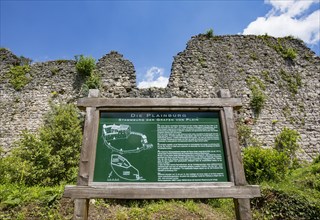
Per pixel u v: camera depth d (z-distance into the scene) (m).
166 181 3.22
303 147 10.59
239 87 11.77
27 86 11.33
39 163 7.45
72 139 8.32
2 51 12.15
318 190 5.89
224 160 3.38
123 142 3.45
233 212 5.40
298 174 7.67
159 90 11.25
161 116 3.63
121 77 11.59
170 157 3.37
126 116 3.62
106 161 3.32
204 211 5.34
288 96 11.79
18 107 10.85
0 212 4.73
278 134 10.81
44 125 10.34
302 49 13.30
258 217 5.00
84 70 11.53
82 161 3.27
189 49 12.52
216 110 3.69
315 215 4.75
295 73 12.48
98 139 3.46
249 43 13.10
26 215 4.71
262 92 11.73
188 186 3.17
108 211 5.18
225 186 3.18
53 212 4.82
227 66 12.30
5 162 7.38
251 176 7.09
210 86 11.66
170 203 5.59
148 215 4.97
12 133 10.32
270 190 5.50
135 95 11.12
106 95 11.12
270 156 7.35
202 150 3.43
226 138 3.47
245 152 7.76
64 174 7.52
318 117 11.38
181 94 11.23
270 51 12.98
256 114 11.18
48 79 11.52
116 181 3.20
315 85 12.22
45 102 10.98
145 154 3.38
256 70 12.33
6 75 11.52
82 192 3.09
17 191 5.37
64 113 9.20
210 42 12.92
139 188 3.12
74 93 11.21
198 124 3.59
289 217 4.85
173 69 11.84
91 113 3.58
